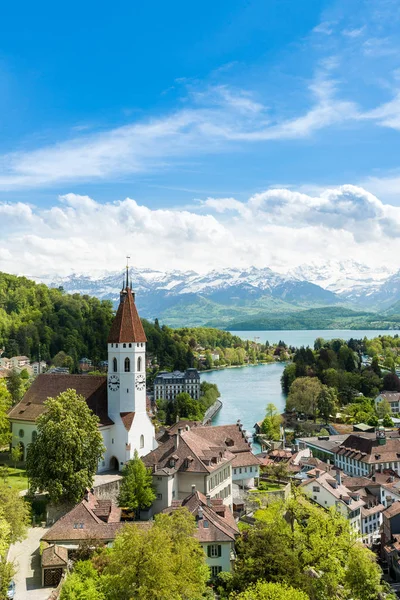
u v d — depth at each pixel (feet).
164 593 216.95
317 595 286.05
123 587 220.84
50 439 370.73
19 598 267.39
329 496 492.54
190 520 293.02
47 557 286.66
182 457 404.98
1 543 254.88
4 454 506.89
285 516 355.36
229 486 440.45
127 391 465.06
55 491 364.17
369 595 307.58
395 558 424.05
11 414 491.72
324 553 297.33
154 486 390.83
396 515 462.60
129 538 229.66
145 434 474.49
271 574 259.60
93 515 325.21
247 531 327.88
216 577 299.99
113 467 463.01
